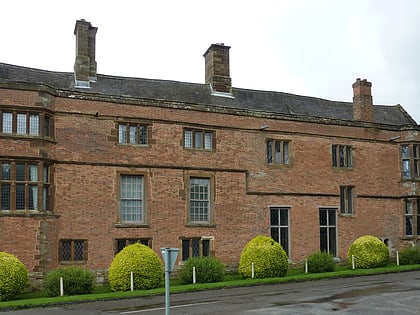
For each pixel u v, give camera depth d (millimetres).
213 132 25828
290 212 27234
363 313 14383
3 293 17844
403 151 30719
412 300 16391
